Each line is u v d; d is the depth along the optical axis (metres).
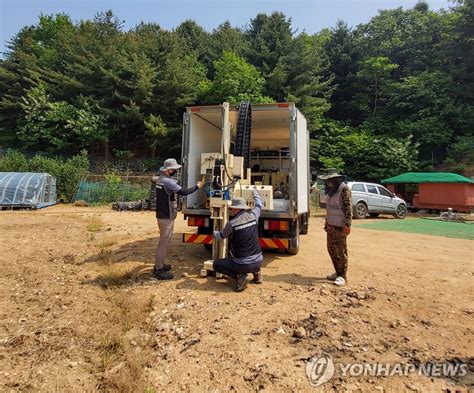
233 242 4.69
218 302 4.20
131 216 14.98
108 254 6.80
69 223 12.01
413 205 21.09
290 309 3.97
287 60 29.89
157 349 3.10
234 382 2.57
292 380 2.60
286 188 8.30
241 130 5.83
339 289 4.71
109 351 3.06
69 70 30.00
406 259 6.79
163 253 5.18
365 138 29.00
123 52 29.83
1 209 17.25
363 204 15.42
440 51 31.02
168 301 4.25
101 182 22.02
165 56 30.56
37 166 21.78
